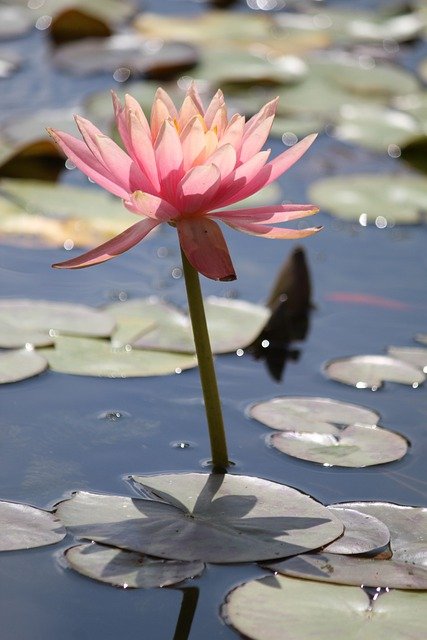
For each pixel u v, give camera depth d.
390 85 3.58
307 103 3.37
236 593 2.18
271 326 2.48
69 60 3.53
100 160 2.26
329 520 2.23
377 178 2.79
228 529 2.22
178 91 3.31
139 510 2.24
